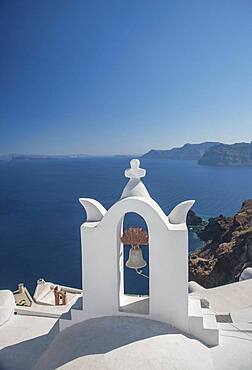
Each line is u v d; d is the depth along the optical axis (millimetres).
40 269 34594
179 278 6176
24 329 8703
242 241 26078
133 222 36562
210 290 11375
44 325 8906
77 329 6320
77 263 35688
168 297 6273
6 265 35750
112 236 6367
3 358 7449
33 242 43062
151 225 6133
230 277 24609
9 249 40906
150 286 6309
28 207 62875
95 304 6617
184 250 6082
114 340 5707
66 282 31172
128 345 5551
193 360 5500
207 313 6855
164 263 6191
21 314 9539
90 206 6824
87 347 5633
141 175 6547
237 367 5766
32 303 14078
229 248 27344
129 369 5062
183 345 5770
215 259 27828
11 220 54344
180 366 5258
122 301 6859
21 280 32031
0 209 62188
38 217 55812
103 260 6473
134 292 25719
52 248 40844
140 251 6785
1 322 8883
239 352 6129
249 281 11789
